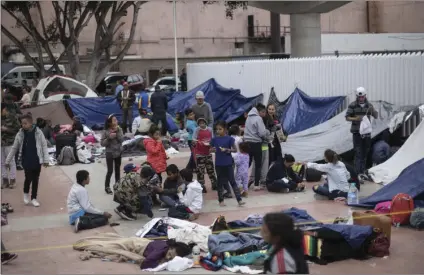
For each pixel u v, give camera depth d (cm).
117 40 3809
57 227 905
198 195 911
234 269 677
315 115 1461
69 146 1493
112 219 937
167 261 712
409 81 1313
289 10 2545
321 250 697
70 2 2917
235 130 1149
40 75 3028
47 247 797
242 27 4331
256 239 737
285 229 406
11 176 1209
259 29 4372
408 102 1318
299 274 403
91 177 1312
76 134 1641
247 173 1059
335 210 946
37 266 717
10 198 1120
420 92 1290
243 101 1977
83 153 1493
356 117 1174
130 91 2041
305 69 1673
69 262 730
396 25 4147
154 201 1012
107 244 771
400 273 660
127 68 3997
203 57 4197
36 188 1057
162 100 1780
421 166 956
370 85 1414
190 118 1213
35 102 2297
